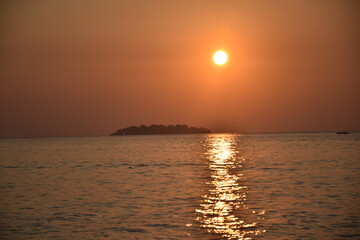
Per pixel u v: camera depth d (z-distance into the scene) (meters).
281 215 27.28
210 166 66.12
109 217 27.47
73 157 95.50
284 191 37.53
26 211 29.83
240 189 39.25
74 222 26.28
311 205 30.50
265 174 52.62
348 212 27.95
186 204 31.58
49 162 81.00
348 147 118.06
